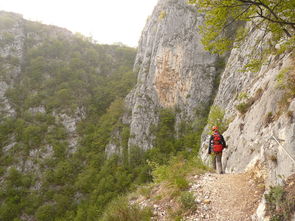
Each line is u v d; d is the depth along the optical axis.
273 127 5.08
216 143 6.39
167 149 45.34
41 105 62.09
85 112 64.88
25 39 82.19
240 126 8.66
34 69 71.38
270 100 6.52
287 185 3.10
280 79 6.02
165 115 51.03
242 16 5.84
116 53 92.94
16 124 55.03
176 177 5.27
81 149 52.72
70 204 40.03
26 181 43.03
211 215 3.69
